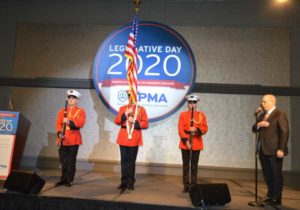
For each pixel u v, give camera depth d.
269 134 3.92
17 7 6.70
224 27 6.28
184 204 3.68
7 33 6.64
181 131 4.50
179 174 5.91
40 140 6.34
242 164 5.96
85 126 6.27
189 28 6.34
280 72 6.11
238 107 6.08
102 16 6.53
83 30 6.54
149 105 6.05
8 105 6.45
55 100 6.41
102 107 6.29
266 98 4.09
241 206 3.71
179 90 6.02
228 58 6.20
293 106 5.96
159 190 4.48
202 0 6.35
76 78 6.40
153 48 6.16
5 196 3.79
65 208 3.71
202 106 6.11
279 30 6.20
